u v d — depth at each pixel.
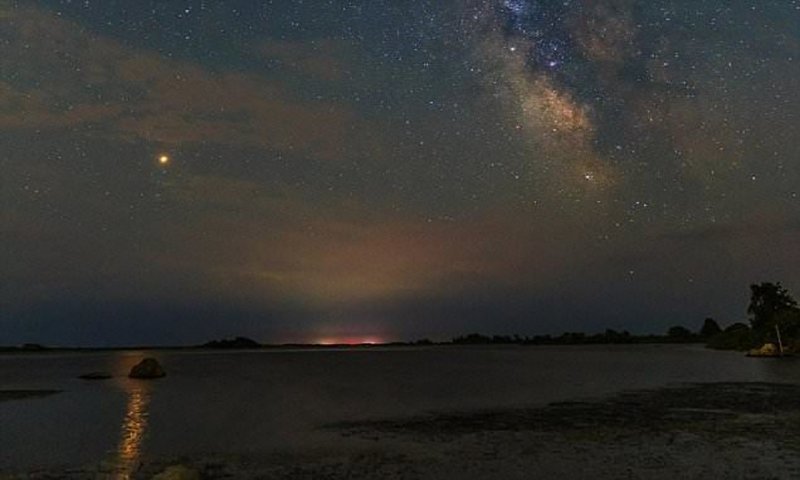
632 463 19.84
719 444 22.47
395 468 19.89
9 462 21.45
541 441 24.28
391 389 51.12
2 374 80.56
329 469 19.89
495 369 83.19
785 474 17.84
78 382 62.88
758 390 42.53
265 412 35.06
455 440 24.84
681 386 47.69
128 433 27.42
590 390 46.91
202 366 106.69
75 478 19.08
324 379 66.19
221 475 19.27
